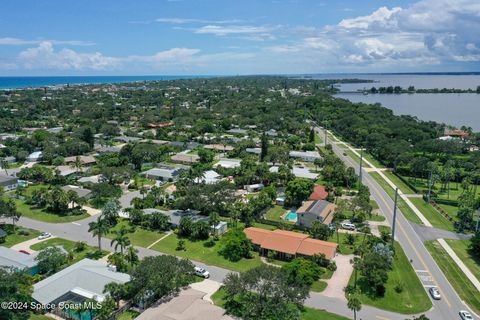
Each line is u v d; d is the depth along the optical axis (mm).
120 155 190000
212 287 82438
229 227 116125
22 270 80000
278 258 96250
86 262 87562
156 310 68188
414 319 66875
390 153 190250
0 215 110125
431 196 143625
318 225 104875
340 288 82625
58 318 71250
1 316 64188
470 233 112125
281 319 66125
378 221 120562
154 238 107875
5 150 199625
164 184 159750
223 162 188000
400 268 90750
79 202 128000
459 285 83625
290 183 134250
